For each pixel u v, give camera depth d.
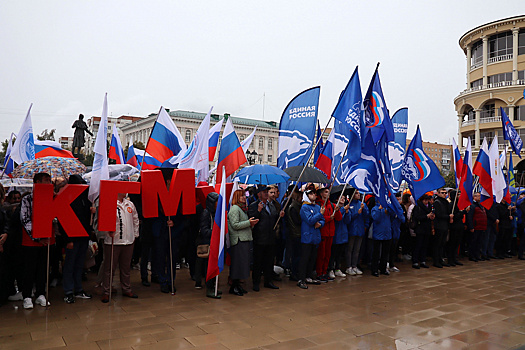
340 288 7.84
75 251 6.34
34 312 5.76
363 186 8.44
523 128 37.25
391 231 9.47
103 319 5.51
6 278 6.14
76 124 18.53
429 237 11.20
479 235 11.90
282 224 9.12
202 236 7.08
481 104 39.75
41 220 5.80
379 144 9.10
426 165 10.55
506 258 12.84
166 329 5.17
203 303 6.50
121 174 8.22
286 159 10.25
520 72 37.97
